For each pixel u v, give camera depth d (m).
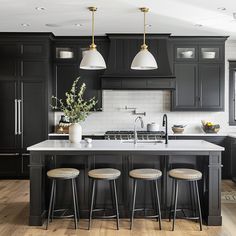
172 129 6.67
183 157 4.17
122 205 4.15
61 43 6.55
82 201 4.15
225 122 6.92
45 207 4.12
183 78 6.55
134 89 6.33
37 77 6.31
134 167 4.16
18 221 4.04
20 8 4.74
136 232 3.68
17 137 6.32
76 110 4.41
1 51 6.30
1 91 6.32
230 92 6.96
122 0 4.38
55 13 4.98
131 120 6.91
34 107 6.32
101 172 3.78
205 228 3.82
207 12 4.91
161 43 6.35
